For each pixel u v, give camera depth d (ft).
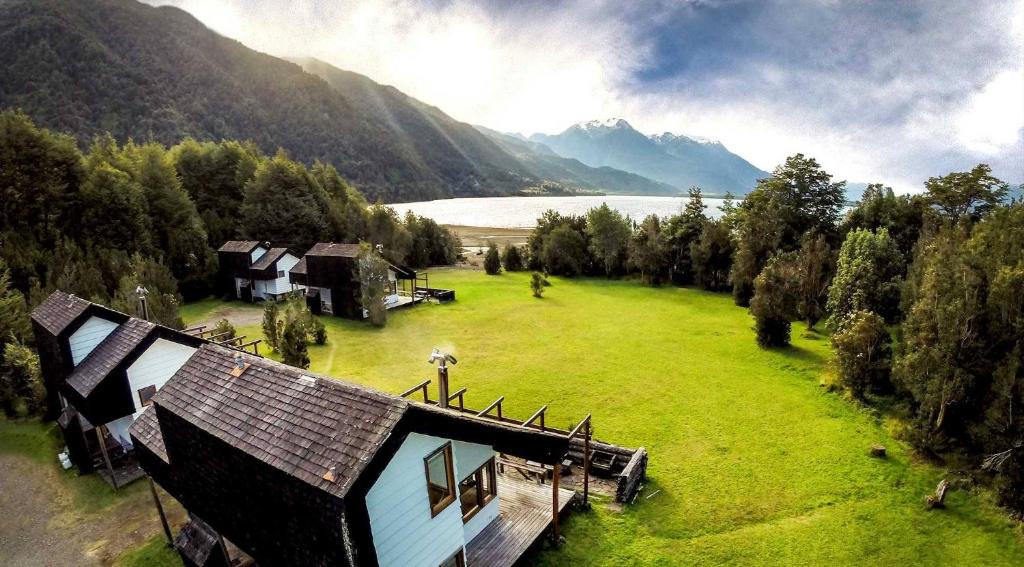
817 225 149.89
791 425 67.15
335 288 131.85
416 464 30.30
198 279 151.43
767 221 144.25
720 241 164.55
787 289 100.32
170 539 44.16
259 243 154.30
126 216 145.07
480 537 41.42
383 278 126.11
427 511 31.60
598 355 97.60
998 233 67.36
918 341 62.39
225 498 32.22
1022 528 45.39
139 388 54.54
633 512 48.57
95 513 49.03
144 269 115.75
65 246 120.37
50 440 63.67
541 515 44.96
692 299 152.97
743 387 80.59
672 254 181.68
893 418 67.05
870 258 103.19
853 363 73.51
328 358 96.63
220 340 84.02
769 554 42.86
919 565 41.65
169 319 87.40
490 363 93.35
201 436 32.73
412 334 114.21
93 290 103.40
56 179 141.49
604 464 56.75
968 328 57.98
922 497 51.01
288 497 26.58
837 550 43.37
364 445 25.11
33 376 68.80
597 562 41.50
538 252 211.00
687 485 53.26
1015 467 48.73
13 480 54.90
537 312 135.03
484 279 191.72
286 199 195.83
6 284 84.64
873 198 143.33
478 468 40.47
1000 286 55.72
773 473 55.47
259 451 28.19
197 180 205.26
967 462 55.62
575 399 76.13
